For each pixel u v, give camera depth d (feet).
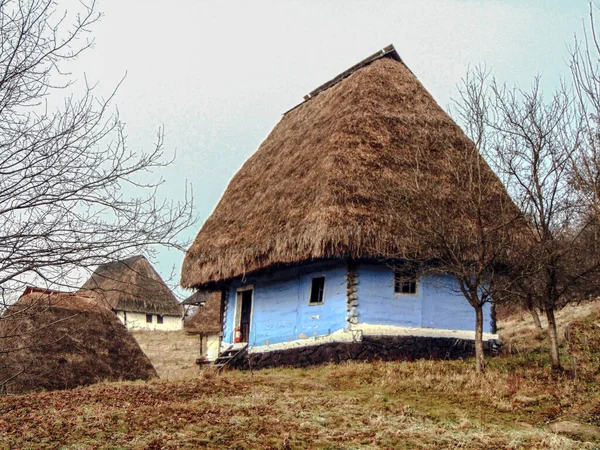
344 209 56.39
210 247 71.26
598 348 51.44
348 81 78.28
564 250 50.19
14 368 53.06
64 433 33.71
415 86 74.69
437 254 54.13
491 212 57.77
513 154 51.67
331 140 64.75
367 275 59.98
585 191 35.37
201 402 42.22
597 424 37.50
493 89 54.29
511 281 52.29
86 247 23.49
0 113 24.38
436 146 67.26
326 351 59.11
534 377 48.55
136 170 26.30
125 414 37.78
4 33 24.90
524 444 34.04
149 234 24.82
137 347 66.69
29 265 22.71
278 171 73.36
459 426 37.91
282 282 68.18
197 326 124.77
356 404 42.93
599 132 35.91
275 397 44.45
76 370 57.88
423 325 60.59
